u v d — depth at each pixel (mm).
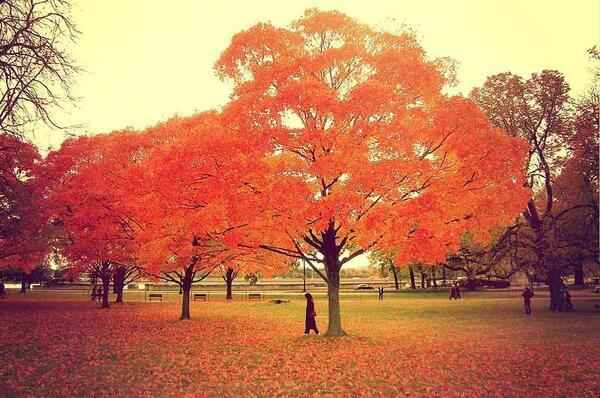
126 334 21250
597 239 33250
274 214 15625
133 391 10281
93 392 10164
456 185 14867
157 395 9945
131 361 14148
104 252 30234
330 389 10469
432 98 15969
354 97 14156
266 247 19062
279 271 26156
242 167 14445
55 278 86438
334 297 19922
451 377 11555
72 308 38500
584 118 29516
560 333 20172
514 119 34875
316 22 16922
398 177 15312
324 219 14438
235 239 16656
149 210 18906
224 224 16938
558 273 33156
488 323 25156
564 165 33281
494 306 38625
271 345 17578
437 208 13859
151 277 33094
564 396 9617
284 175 14953
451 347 16547
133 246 29188
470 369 12523
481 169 14203
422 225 14375
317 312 34875
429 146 15641
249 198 14789
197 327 24531
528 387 10414
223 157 14781
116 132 32094
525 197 14797
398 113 15258
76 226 28281
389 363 13539
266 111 15078
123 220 28781
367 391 10227
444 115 14195
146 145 27812
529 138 34375
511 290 66875
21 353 15672
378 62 15219
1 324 25422
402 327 23812
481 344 17219
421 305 41188
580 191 33438
